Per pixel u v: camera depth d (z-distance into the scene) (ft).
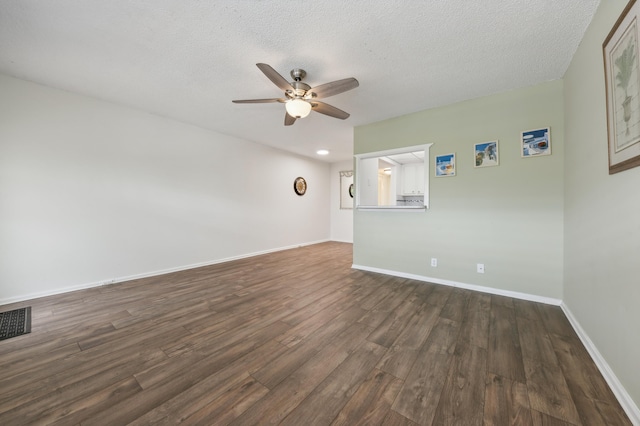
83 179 9.80
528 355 5.43
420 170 12.22
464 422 3.76
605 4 4.89
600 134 5.24
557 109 8.08
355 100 9.78
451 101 9.85
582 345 5.80
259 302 8.54
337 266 13.62
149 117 11.53
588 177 5.89
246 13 5.48
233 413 3.95
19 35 6.20
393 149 11.58
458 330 6.56
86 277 9.94
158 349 5.73
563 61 7.14
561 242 8.03
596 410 3.97
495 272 9.21
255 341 6.07
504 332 6.43
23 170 8.58
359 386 4.54
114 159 10.55
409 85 8.59
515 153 8.77
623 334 4.20
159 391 4.42
